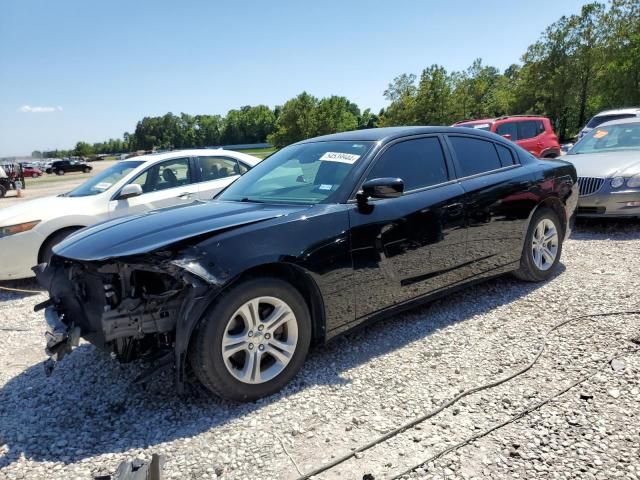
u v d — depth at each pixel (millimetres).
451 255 3812
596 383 2803
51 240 5773
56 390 3125
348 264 3146
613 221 7375
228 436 2516
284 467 2256
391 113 41531
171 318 2730
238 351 2795
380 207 3363
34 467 2340
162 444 2477
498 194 4145
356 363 3260
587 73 42750
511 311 4023
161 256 2582
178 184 6742
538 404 2635
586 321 3693
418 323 3891
